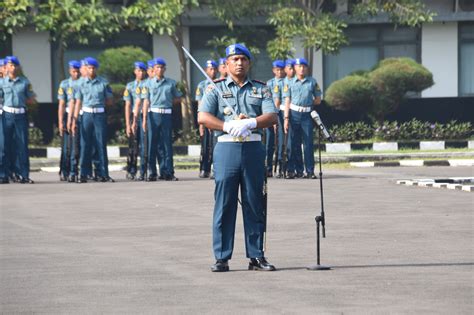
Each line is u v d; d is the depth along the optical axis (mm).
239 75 17172
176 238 21078
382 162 42031
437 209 25516
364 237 20734
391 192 30047
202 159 37188
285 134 36156
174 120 51844
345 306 13883
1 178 35500
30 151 47656
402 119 52906
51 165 44781
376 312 13477
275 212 25266
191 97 52875
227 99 17125
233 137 16984
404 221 23203
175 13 47594
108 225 23375
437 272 16469
